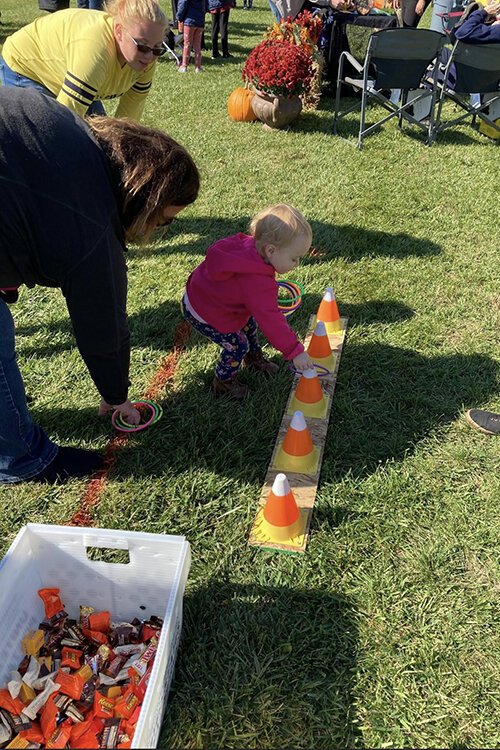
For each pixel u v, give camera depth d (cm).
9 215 180
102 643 201
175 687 192
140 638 203
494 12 604
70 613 216
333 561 232
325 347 329
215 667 197
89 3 686
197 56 937
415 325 367
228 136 677
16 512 250
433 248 454
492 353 345
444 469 272
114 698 185
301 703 189
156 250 446
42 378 321
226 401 307
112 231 196
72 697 183
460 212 511
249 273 261
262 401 308
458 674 198
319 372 323
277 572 227
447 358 340
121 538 191
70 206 182
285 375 327
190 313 288
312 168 595
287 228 249
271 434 289
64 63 312
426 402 309
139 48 288
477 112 670
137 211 195
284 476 231
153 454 276
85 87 297
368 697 192
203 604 216
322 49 813
